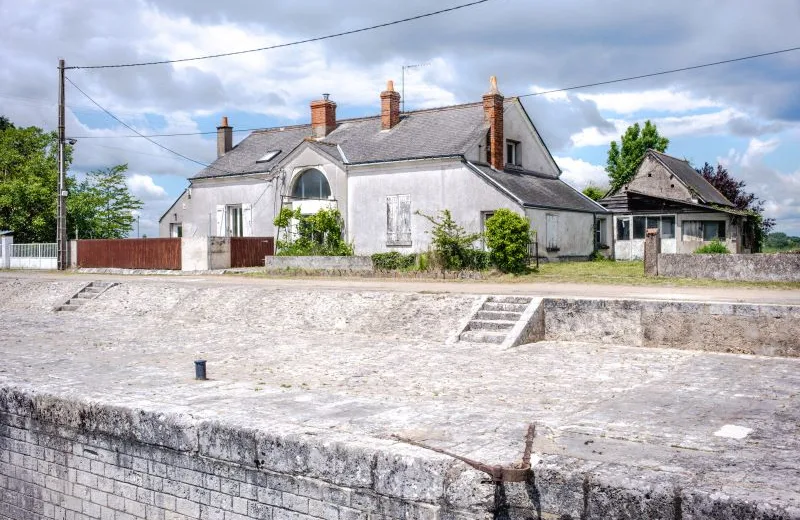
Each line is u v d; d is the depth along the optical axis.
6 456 8.63
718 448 5.70
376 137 31.94
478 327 13.96
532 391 8.98
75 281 23.00
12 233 38.38
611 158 53.97
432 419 6.69
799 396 8.21
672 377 9.61
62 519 8.05
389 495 5.53
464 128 29.56
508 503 5.16
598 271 22.81
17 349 13.05
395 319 15.02
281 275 25.64
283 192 32.25
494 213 25.09
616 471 4.92
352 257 24.98
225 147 38.56
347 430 6.25
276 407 7.26
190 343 13.88
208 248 28.69
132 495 7.32
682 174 38.69
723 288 17.45
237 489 6.48
